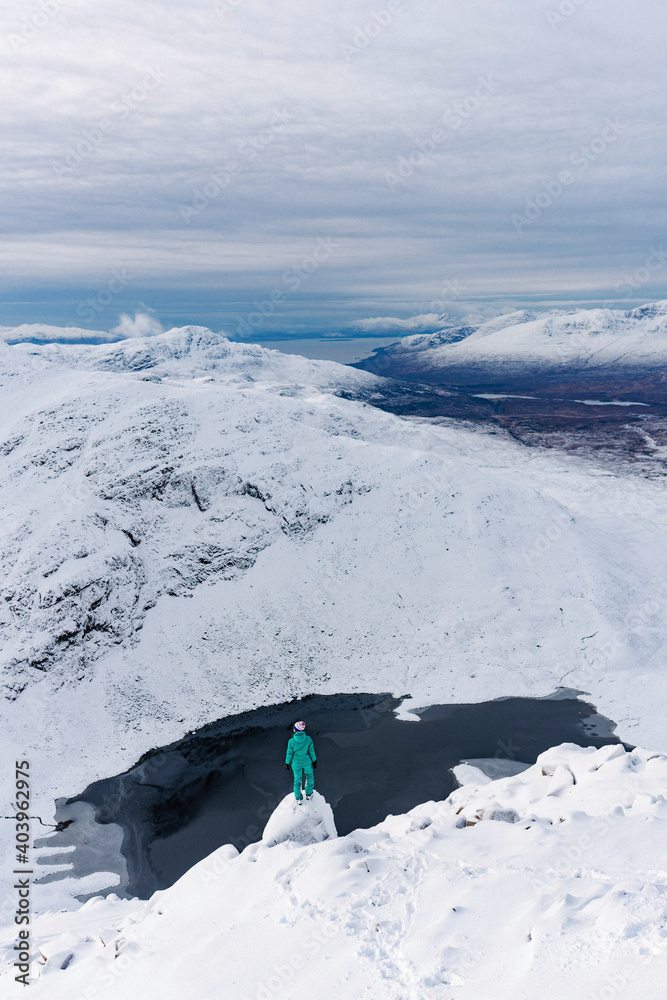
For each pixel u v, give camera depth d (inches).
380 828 531.2
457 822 452.4
